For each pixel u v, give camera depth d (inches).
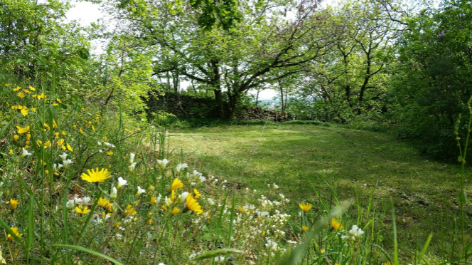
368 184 277.0
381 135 648.4
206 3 242.7
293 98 1187.9
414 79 498.6
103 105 211.2
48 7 294.5
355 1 847.1
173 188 42.8
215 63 858.8
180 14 717.9
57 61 126.6
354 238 51.9
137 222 51.9
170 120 805.2
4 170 59.3
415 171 332.5
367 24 830.5
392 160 394.9
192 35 789.9
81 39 290.2
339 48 885.8
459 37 412.2
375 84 977.5
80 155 103.4
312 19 775.1
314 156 411.8
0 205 49.4
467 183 283.0
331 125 856.3
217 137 583.5
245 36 778.8
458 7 430.0
